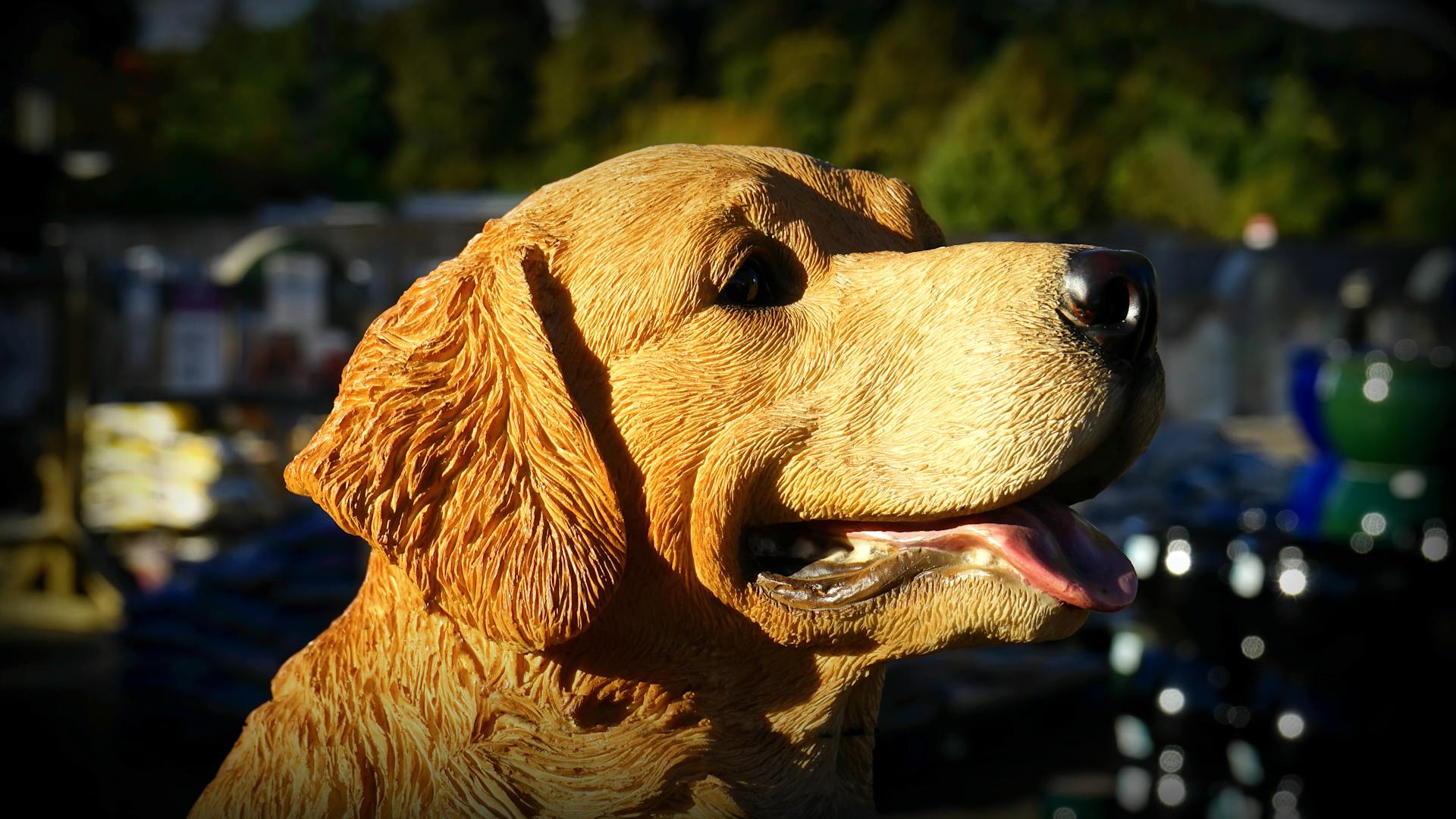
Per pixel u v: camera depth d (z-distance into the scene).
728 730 2.03
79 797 5.26
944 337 1.96
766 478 1.96
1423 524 4.12
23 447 12.31
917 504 1.91
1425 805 3.88
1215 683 4.16
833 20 47.69
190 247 22.17
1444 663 3.93
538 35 52.50
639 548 1.95
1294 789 3.96
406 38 50.47
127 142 37.50
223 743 5.86
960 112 34.41
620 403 1.94
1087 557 1.99
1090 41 43.84
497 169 48.75
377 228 20.34
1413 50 49.84
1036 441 1.87
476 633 1.94
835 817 2.15
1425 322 20.53
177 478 9.86
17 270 9.20
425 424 1.84
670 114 43.94
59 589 9.21
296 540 6.46
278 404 13.57
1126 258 1.95
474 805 1.90
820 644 1.99
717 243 1.96
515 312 1.87
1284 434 16.11
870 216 2.23
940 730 5.70
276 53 50.50
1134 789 4.27
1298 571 3.98
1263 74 48.66
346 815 1.97
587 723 1.94
